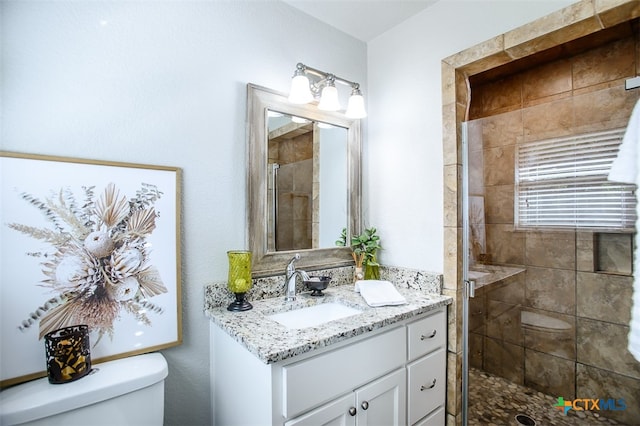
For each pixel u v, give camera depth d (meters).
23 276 0.93
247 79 1.45
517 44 1.32
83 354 0.95
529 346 1.84
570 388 1.69
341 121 1.82
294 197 1.61
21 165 0.94
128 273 1.11
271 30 1.54
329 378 1.02
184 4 1.28
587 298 1.58
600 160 1.31
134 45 1.15
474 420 1.65
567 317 1.67
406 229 1.76
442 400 1.50
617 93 1.23
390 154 1.85
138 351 1.12
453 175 1.54
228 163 1.39
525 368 1.86
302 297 1.51
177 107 1.25
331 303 1.51
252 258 1.43
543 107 1.49
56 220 0.99
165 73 1.22
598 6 1.11
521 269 1.80
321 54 1.75
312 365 0.97
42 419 0.81
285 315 1.36
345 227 1.84
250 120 1.43
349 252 1.85
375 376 1.17
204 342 1.30
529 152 1.58
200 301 1.30
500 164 1.69
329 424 1.02
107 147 1.09
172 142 1.24
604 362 1.56
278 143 1.55
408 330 1.31
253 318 1.19
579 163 1.39
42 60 0.98
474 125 1.61
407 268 1.74
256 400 0.97
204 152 1.32
